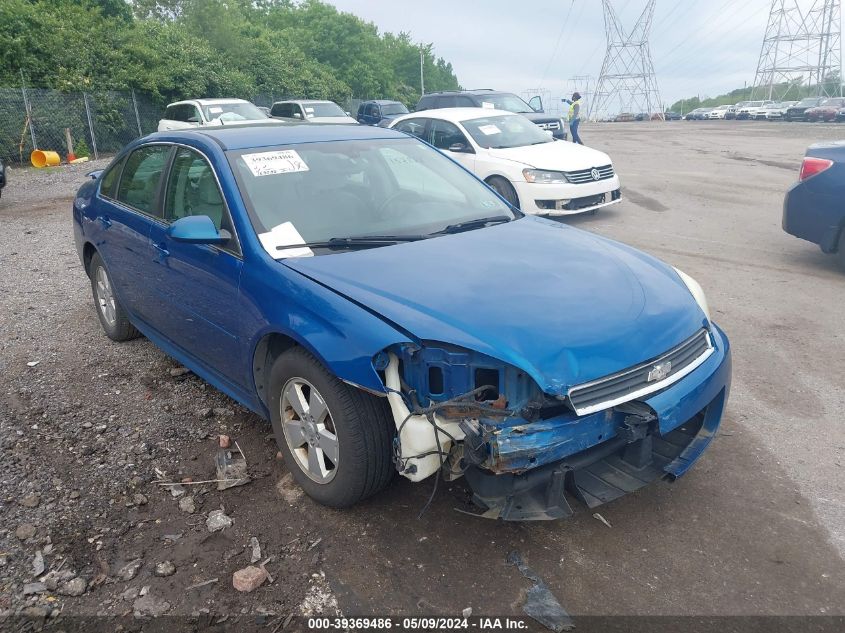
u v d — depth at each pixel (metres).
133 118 24.94
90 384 4.57
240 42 37.69
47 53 22.72
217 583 2.73
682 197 12.06
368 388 2.67
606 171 10.12
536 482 2.66
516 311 2.77
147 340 5.38
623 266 3.35
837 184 6.75
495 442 2.49
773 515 3.12
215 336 3.69
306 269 3.12
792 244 8.33
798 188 7.07
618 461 2.91
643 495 3.29
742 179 14.09
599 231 9.38
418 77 83.44
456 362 2.60
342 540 2.97
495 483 2.64
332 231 3.51
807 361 4.82
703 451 3.04
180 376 4.66
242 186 3.57
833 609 2.55
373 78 55.91
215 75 29.48
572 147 10.73
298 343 3.03
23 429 3.96
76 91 22.59
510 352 2.56
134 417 4.10
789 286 6.59
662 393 2.79
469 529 3.03
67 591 2.69
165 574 2.78
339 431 2.88
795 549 2.89
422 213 3.89
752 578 2.72
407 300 2.82
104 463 3.61
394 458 2.77
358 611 2.58
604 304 2.91
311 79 41.03
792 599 2.61
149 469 3.55
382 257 3.25
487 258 3.28
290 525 3.08
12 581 2.75
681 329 3.00
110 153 23.86
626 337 2.76
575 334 2.69
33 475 3.49
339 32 54.31
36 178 16.83
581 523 3.08
